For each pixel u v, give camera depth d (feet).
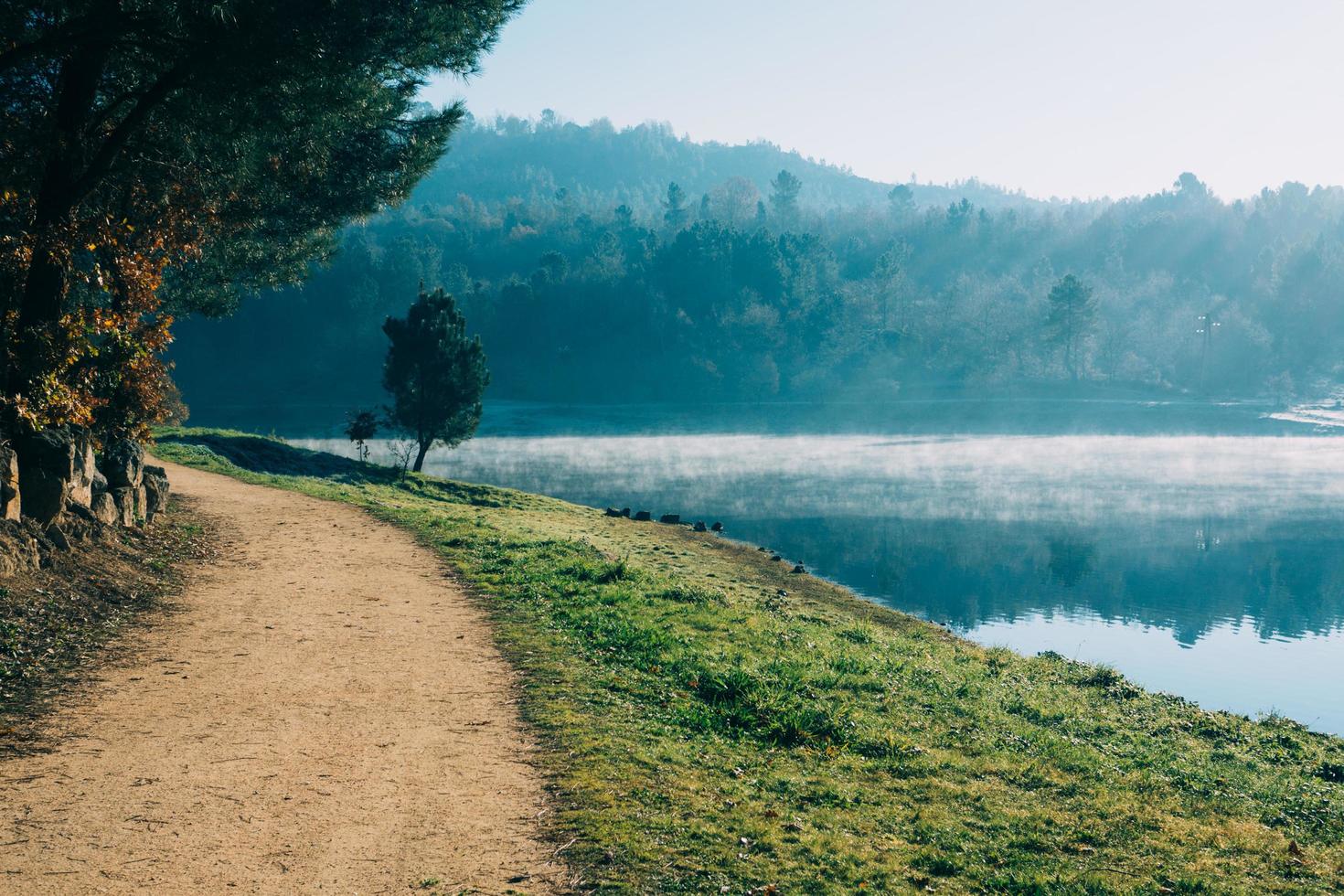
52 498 51.49
